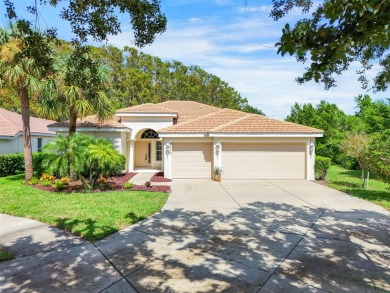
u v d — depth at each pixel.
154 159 25.17
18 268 5.41
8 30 12.62
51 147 13.80
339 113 32.78
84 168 14.46
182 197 12.46
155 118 22.39
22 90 14.73
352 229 7.96
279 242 6.92
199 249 6.44
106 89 16.27
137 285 4.82
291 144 18.58
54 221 8.34
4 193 12.37
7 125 22.20
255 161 18.61
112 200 11.21
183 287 4.75
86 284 4.83
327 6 3.14
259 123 19.06
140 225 8.16
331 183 17.06
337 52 3.20
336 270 5.43
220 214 9.52
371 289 4.73
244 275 5.20
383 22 2.90
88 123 20.08
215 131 17.97
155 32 5.64
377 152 14.20
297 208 10.46
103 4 5.07
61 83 14.11
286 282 4.95
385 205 10.91
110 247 6.50
